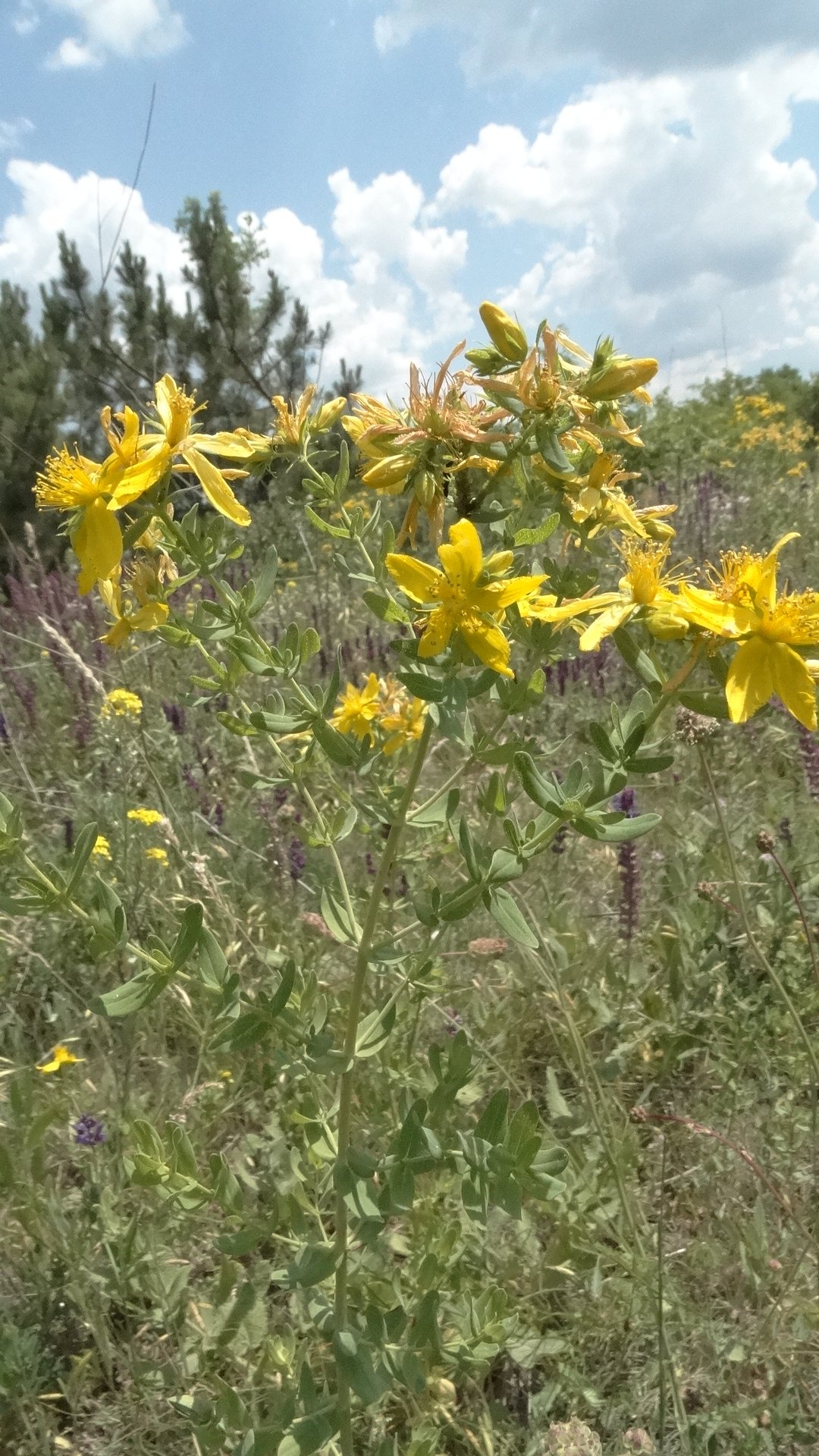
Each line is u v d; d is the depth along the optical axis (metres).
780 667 0.17
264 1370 0.22
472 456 0.17
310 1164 0.22
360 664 0.55
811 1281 0.24
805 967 0.32
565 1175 0.25
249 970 0.32
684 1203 0.27
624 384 0.17
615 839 0.16
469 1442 0.22
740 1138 0.28
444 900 0.18
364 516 0.23
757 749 0.45
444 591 0.16
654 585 0.18
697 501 0.79
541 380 0.17
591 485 0.18
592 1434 0.21
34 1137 0.25
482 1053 0.29
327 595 0.65
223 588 0.20
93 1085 0.29
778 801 0.42
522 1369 0.23
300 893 0.37
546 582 0.20
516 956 0.33
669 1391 0.23
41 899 0.17
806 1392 0.22
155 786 0.40
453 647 0.17
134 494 0.19
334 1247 0.19
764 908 0.34
